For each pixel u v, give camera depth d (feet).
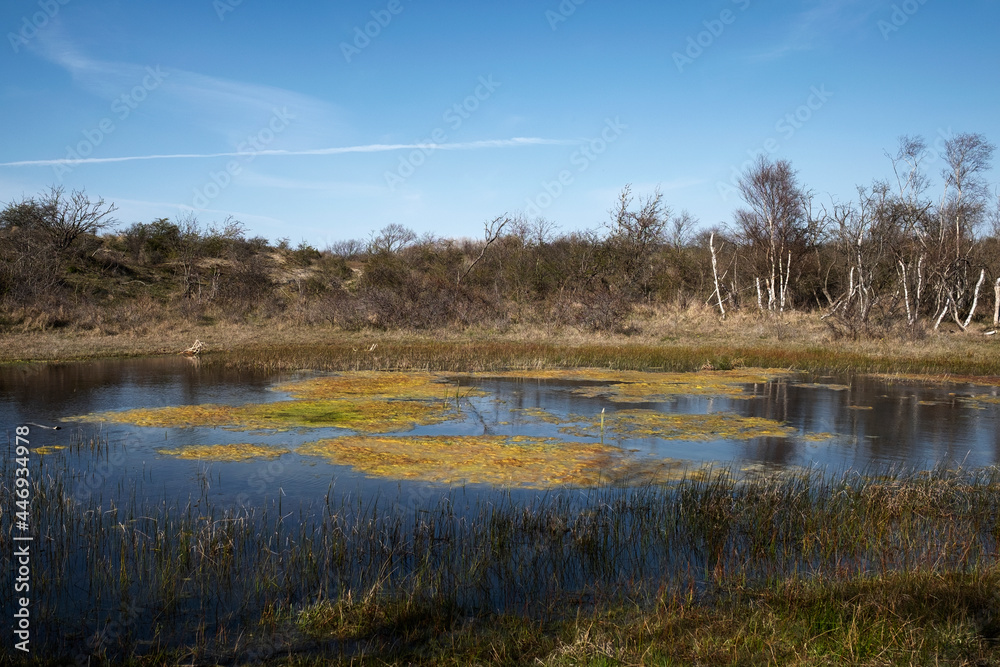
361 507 28.60
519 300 139.03
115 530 25.57
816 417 49.55
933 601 18.99
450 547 24.02
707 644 16.89
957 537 24.54
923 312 133.28
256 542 24.58
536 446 39.81
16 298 103.86
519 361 77.97
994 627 17.70
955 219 121.29
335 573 22.31
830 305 130.82
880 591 19.53
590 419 47.91
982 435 44.19
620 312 121.60
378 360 77.25
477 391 59.41
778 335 105.19
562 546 24.70
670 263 169.89
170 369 70.49
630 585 21.67
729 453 38.99
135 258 143.54
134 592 20.88
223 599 20.61
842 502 28.68
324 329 112.37
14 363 72.84
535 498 30.19
